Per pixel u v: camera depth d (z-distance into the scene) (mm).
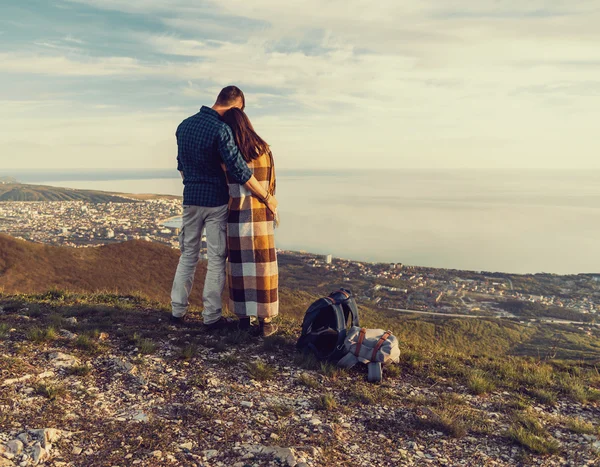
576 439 3348
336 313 4734
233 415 3264
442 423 3408
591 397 4309
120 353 4293
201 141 4617
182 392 3594
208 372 4059
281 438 2984
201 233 5281
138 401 3355
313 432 3135
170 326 5355
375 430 3301
